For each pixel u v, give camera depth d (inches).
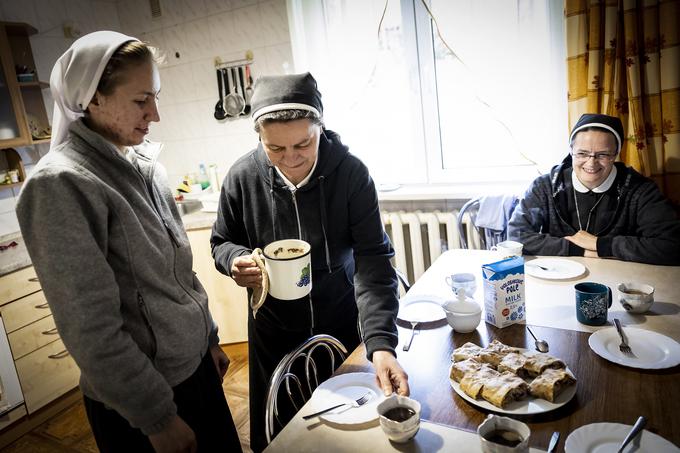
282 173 54.2
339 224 55.7
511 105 96.7
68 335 36.4
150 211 43.6
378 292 48.9
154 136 139.9
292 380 60.9
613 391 37.8
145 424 38.7
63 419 99.3
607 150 70.4
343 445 35.4
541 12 90.3
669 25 76.9
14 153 108.4
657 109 81.2
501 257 65.0
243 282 49.9
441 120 106.6
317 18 106.3
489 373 39.3
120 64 38.2
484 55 96.0
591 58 82.4
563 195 77.2
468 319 48.8
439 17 96.7
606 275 61.1
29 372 96.4
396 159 112.3
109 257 40.4
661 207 69.3
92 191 37.7
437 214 104.2
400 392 38.7
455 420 36.6
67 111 41.3
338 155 54.1
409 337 50.1
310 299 57.7
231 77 123.9
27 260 95.4
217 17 121.6
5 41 99.5
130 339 38.9
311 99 45.3
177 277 46.5
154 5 129.2
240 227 61.4
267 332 60.2
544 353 43.4
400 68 105.5
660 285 56.4
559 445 32.7
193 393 47.2
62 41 122.6
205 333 49.0
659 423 33.8
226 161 132.5
